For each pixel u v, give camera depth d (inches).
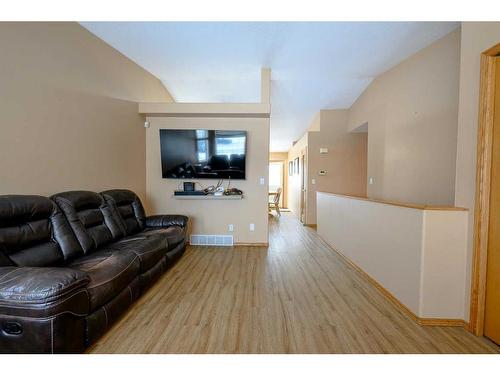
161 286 105.6
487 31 71.6
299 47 134.1
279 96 214.5
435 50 126.3
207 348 67.2
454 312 78.7
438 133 124.2
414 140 140.4
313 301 93.3
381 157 173.5
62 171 105.6
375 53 141.1
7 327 54.9
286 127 296.4
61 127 104.8
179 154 165.0
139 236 118.1
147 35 123.4
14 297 54.0
